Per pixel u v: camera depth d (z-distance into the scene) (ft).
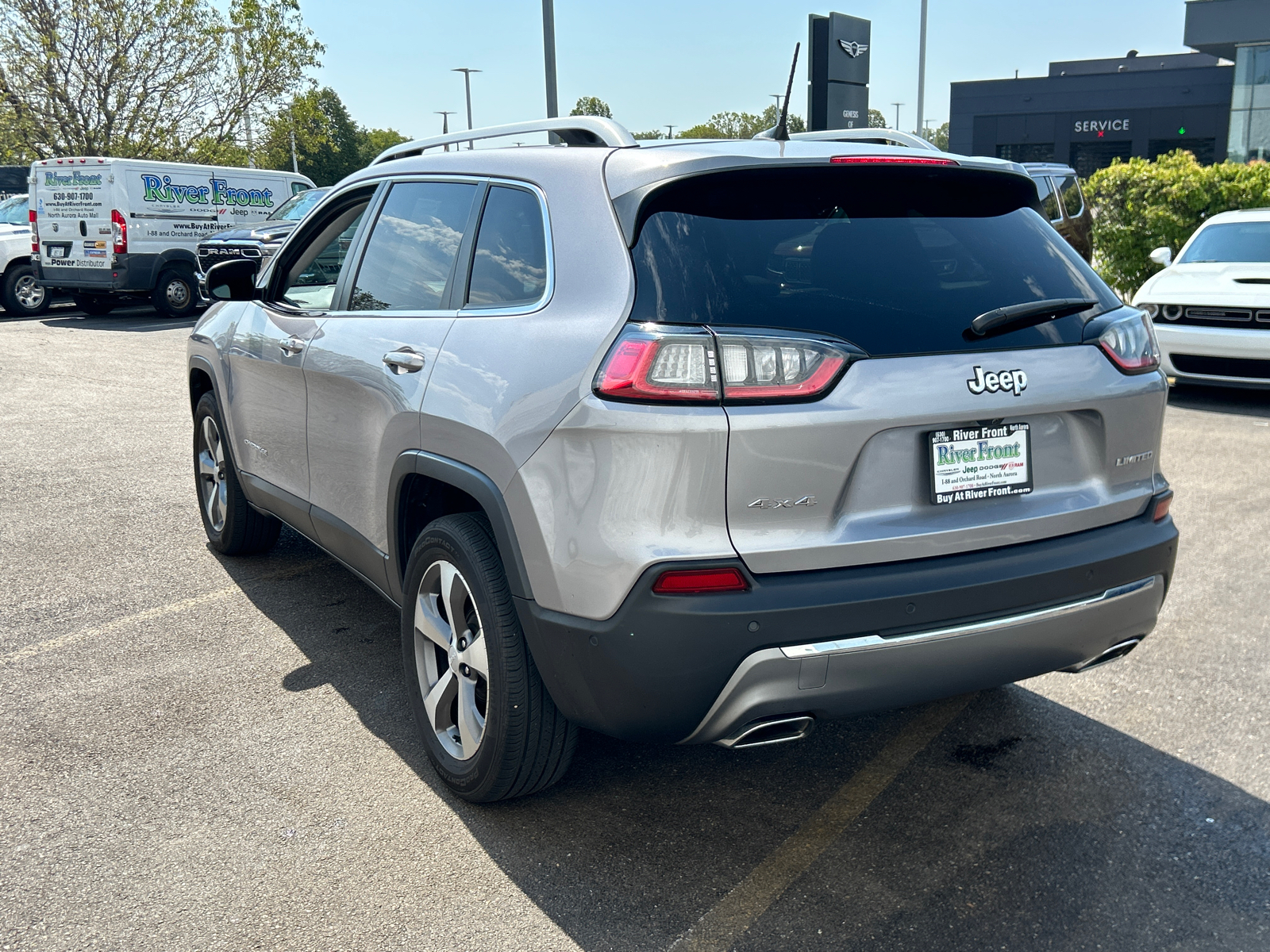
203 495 17.56
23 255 59.67
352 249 12.60
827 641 7.91
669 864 9.06
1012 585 8.42
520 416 8.64
